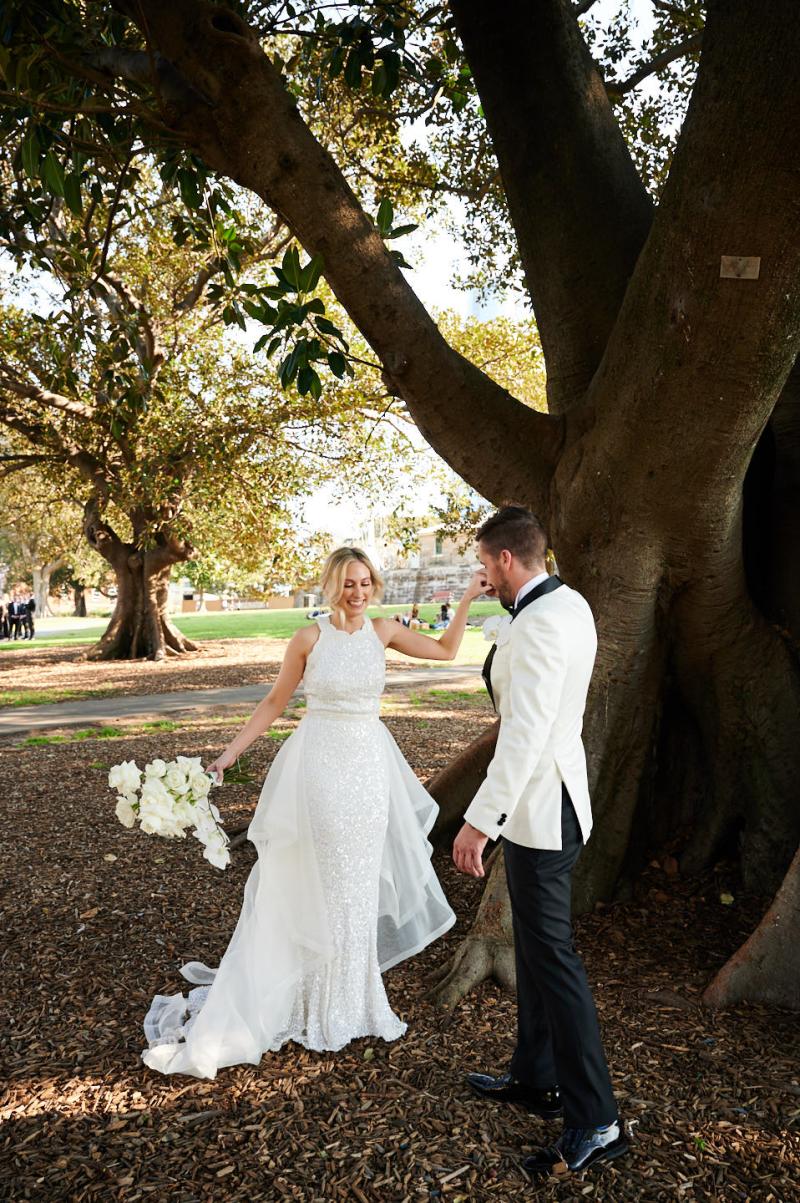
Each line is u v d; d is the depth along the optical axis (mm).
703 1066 2863
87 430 16031
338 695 3209
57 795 7059
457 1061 2969
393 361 4078
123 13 3730
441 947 4016
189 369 16031
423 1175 2354
